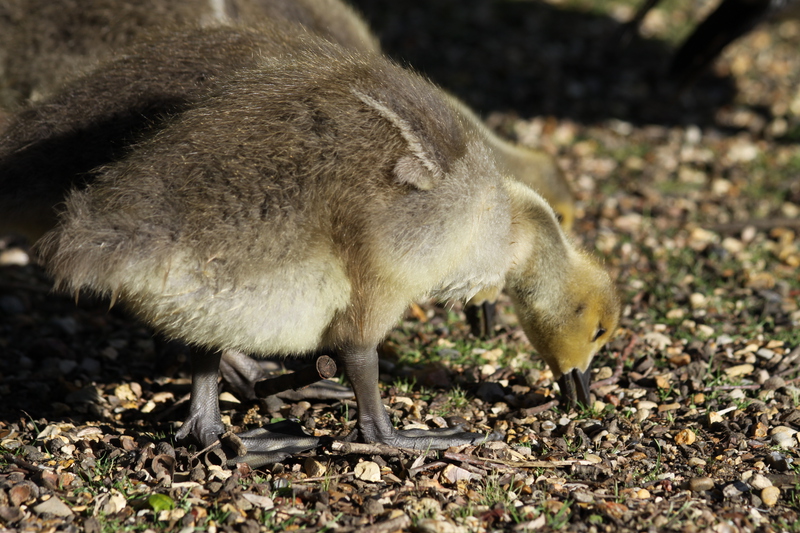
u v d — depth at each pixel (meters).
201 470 8.15
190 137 8.00
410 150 8.01
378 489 8.02
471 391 10.56
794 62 24.23
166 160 7.86
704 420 9.59
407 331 12.30
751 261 14.28
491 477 8.21
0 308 12.37
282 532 7.20
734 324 12.19
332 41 11.26
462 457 8.48
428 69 23.47
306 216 7.77
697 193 17.22
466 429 9.49
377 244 7.85
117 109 9.10
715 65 24.00
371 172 7.89
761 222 15.49
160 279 7.52
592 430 9.40
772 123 20.50
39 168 8.92
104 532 7.20
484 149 8.84
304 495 7.79
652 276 13.98
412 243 7.91
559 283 10.16
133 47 9.95
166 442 8.83
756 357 11.16
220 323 7.77
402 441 8.71
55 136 9.05
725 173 17.97
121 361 11.34
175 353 11.16
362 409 8.60
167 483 7.90
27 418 9.41
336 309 8.12
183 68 9.33
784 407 9.82
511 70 23.61
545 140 19.75
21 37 11.20
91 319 12.37
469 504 7.68
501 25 26.42
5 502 7.47
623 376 10.88
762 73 23.56
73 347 11.55
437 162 8.09
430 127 8.27
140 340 11.97
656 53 24.89
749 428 9.36
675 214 16.25
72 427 9.09
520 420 9.76
